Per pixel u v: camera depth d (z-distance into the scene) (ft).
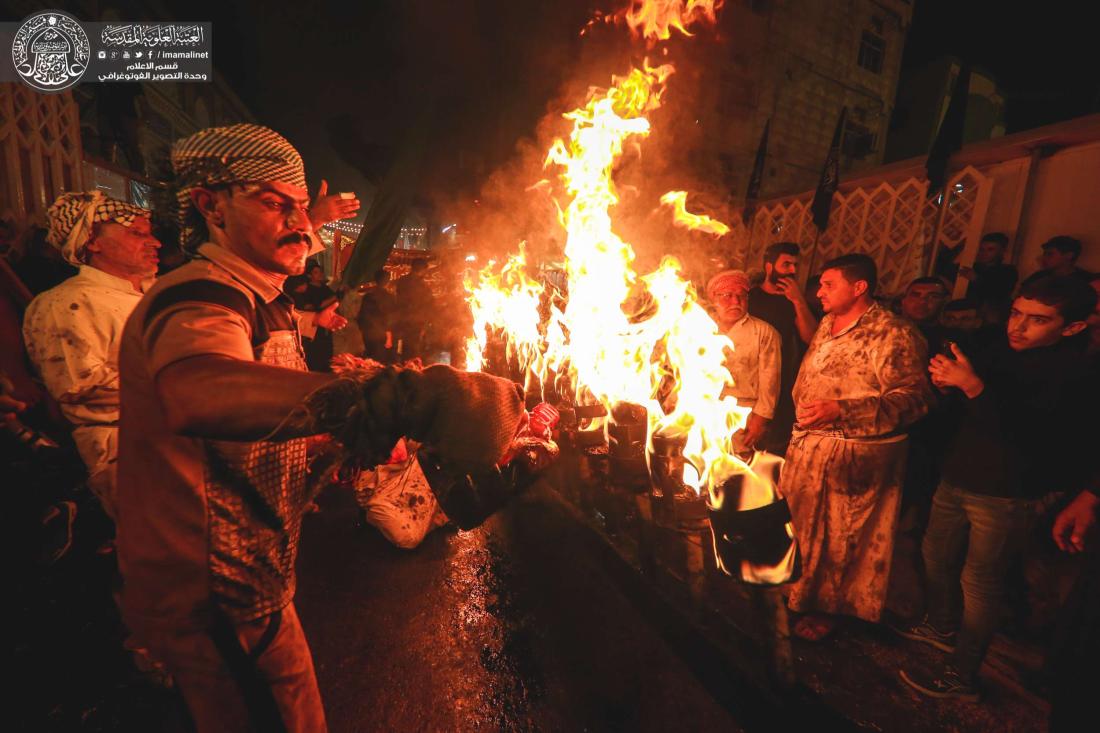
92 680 6.90
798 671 7.44
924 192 14.85
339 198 4.66
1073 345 6.04
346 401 2.22
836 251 17.44
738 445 9.12
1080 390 5.89
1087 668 4.56
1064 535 5.24
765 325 9.23
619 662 7.47
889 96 60.29
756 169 20.90
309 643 7.85
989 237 13.35
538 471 3.71
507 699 6.79
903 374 7.21
